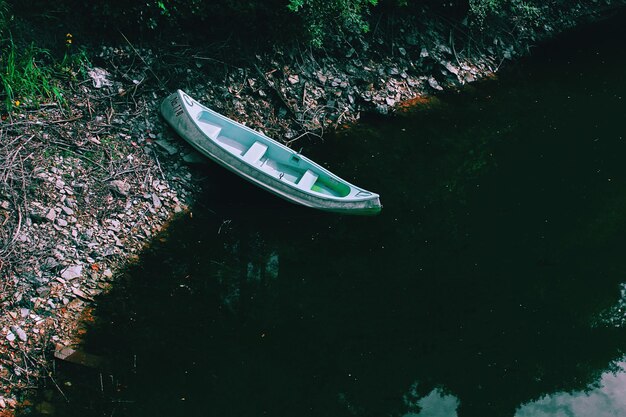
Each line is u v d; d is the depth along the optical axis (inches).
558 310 453.7
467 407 388.8
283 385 388.5
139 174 469.4
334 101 572.1
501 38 698.2
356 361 407.8
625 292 467.8
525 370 417.1
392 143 563.2
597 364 423.5
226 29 547.5
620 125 623.2
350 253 468.8
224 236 459.8
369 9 621.6
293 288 442.0
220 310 419.5
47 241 418.3
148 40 521.7
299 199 476.4
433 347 422.3
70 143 464.4
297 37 567.2
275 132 538.3
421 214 506.3
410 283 457.7
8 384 361.1
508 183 546.9
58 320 391.2
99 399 364.2
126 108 495.8
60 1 499.8
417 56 631.8
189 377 382.3
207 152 481.4
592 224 518.0
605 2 816.3
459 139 582.6
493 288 462.3
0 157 439.8
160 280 427.5
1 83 466.9
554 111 633.6
